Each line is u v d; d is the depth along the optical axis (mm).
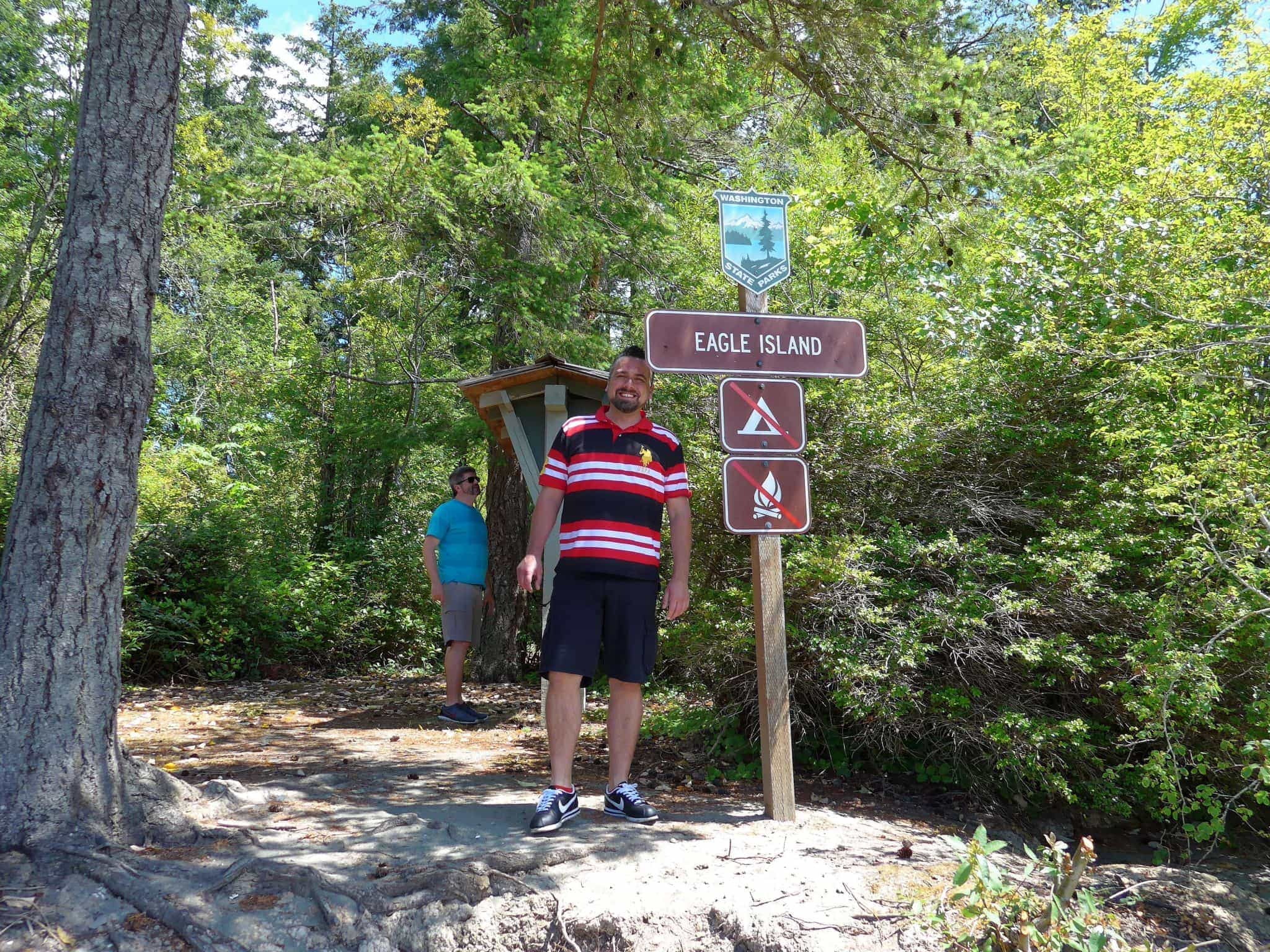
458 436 11227
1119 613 4746
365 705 8414
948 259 6047
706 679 5570
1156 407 5133
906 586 4992
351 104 15836
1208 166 6090
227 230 17062
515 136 11273
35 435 3227
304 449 16500
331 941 2719
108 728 3242
